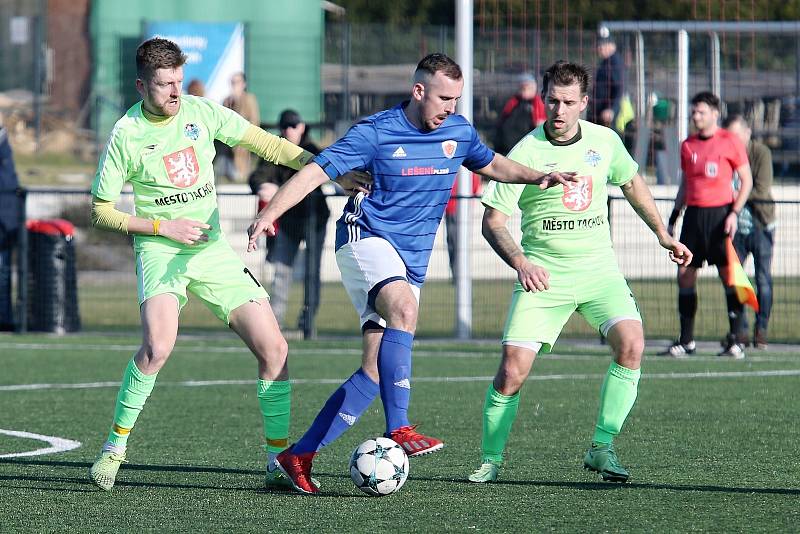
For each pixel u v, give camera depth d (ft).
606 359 130.11
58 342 147.02
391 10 340.80
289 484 64.64
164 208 65.10
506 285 206.28
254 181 147.13
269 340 65.10
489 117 209.97
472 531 54.39
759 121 241.35
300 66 240.73
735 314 128.57
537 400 100.48
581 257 66.59
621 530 54.39
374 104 244.63
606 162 66.54
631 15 251.39
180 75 63.36
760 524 55.42
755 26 199.00
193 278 65.41
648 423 88.07
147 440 82.53
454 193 163.02
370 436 84.43
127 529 55.36
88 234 214.07
